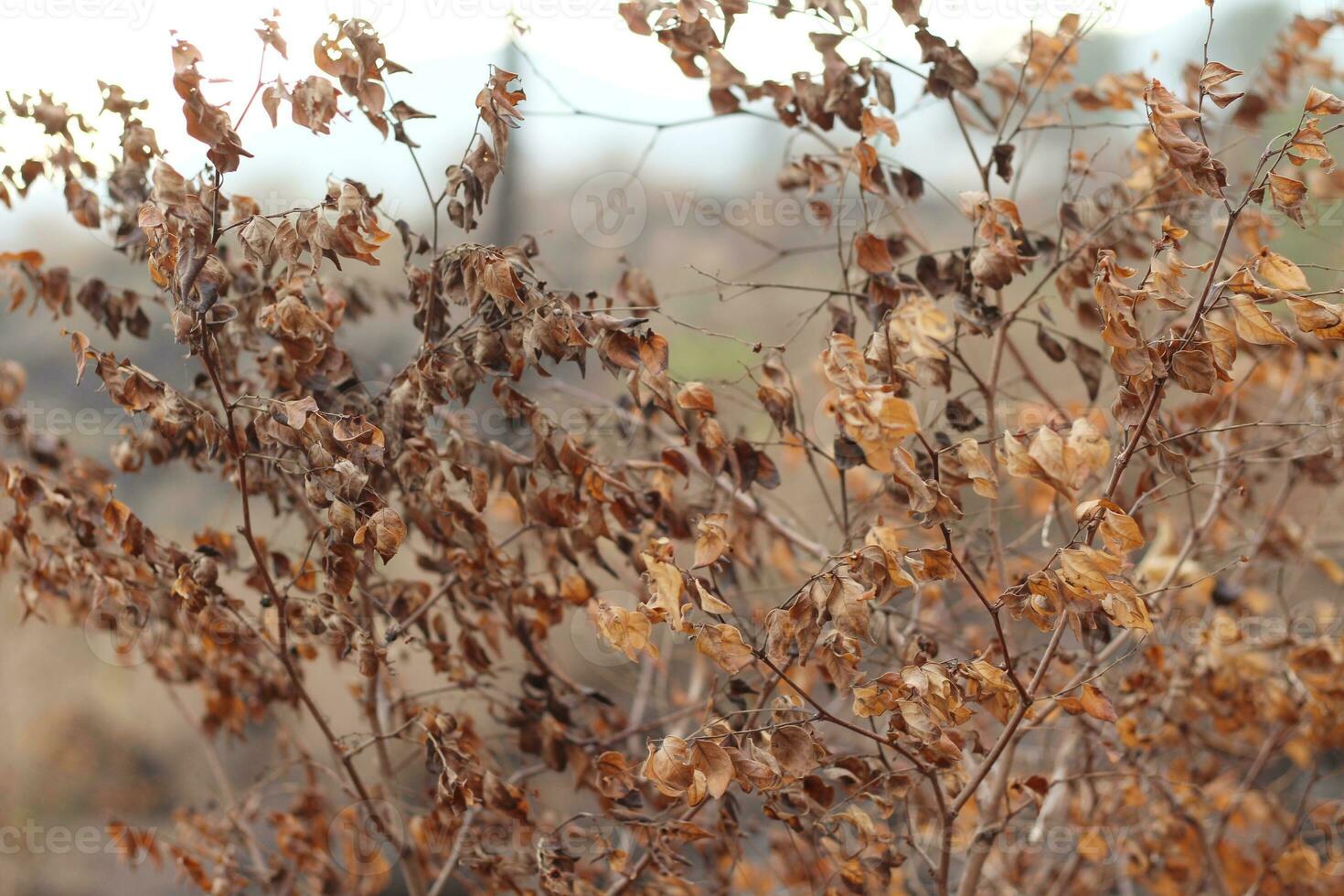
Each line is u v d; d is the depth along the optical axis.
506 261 1.16
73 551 1.28
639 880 1.25
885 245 1.21
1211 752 1.42
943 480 1.17
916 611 1.30
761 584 1.35
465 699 1.32
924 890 1.38
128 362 1.17
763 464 1.21
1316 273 1.30
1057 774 1.39
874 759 1.24
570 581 1.25
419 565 1.29
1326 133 1.10
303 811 1.40
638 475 1.27
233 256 1.25
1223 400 1.31
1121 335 1.11
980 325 1.21
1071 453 1.11
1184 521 1.44
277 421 1.16
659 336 1.17
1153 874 1.35
